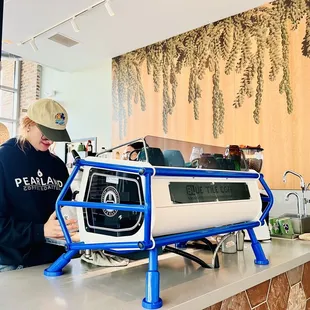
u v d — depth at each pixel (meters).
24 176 1.55
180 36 4.00
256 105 3.34
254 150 2.02
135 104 4.43
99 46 4.38
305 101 3.04
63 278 1.14
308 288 1.73
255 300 1.27
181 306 0.89
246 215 1.32
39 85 6.29
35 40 4.24
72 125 5.49
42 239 1.29
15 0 3.28
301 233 2.21
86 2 3.30
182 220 1.02
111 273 1.20
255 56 3.37
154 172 0.95
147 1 3.24
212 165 1.38
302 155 3.03
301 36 3.08
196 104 3.80
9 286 1.05
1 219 1.33
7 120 6.74
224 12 3.46
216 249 1.33
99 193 1.05
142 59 4.39
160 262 1.38
